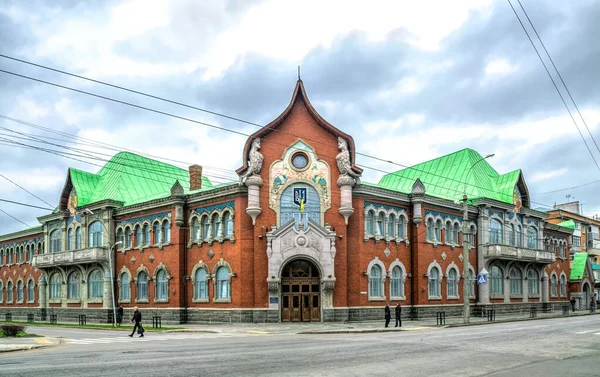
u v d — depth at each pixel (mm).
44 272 58219
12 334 29688
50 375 14250
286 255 38531
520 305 54250
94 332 35344
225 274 40875
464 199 39594
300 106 41188
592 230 85438
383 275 42094
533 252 54781
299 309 38875
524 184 55875
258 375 14195
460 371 15148
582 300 65250
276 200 39750
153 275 45906
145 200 49625
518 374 14688
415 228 44906
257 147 40000
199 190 47469
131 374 14367
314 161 40500
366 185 41344
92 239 52125
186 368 15445
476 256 50594
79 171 55188
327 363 16500
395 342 23531
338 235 39844
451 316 46812
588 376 14406
